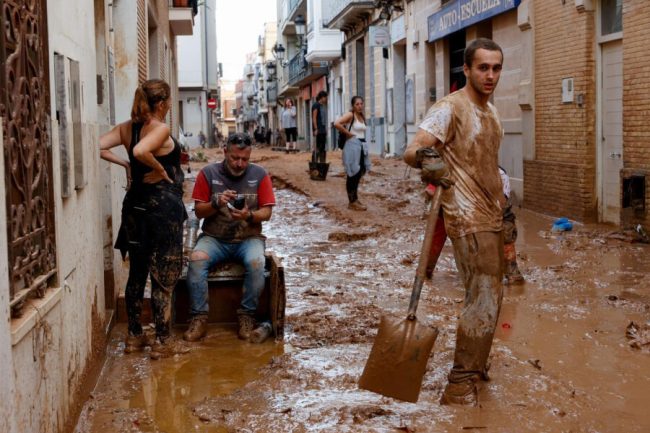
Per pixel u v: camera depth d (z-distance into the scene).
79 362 4.84
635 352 5.91
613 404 4.85
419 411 4.75
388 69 29.34
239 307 6.92
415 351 4.46
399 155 28.19
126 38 10.62
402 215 14.06
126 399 5.15
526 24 14.32
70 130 4.71
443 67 21.89
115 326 6.93
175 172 6.12
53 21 4.46
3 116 3.36
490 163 4.90
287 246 11.31
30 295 3.89
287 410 4.82
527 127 14.60
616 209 12.28
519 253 10.11
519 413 4.69
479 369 4.88
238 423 4.66
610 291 7.88
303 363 5.78
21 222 3.63
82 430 4.61
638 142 10.98
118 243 6.14
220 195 6.59
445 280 8.70
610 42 12.20
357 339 6.43
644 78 10.77
